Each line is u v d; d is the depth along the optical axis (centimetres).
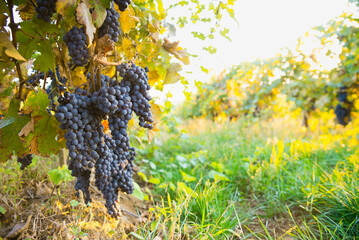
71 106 142
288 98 740
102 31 154
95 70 168
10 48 128
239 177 362
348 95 648
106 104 143
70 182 258
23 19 169
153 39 208
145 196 272
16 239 175
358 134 518
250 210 273
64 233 174
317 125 688
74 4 132
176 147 512
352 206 229
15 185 229
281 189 297
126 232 212
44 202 215
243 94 813
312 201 256
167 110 452
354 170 290
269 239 213
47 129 166
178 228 200
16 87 199
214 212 232
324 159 401
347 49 640
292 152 408
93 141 156
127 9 177
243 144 529
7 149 166
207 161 421
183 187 266
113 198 195
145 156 464
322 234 224
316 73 705
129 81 166
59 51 175
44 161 278
